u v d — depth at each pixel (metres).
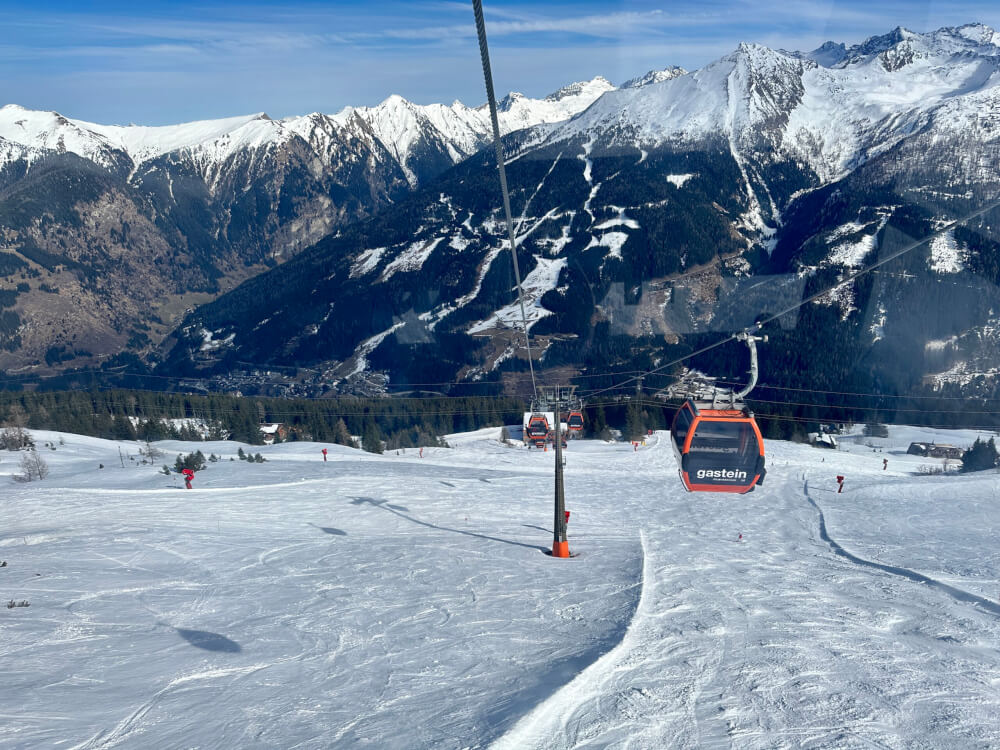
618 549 23.25
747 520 35.78
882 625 12.40
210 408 113.81
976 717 7.93
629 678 9.23
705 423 16.56
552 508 38.56
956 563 21.44
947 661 10.14
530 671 9.56
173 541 24.20
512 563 19.69
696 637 11.23
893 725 7.70
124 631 12.45
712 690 8.75
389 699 8.70
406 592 15.59
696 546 25.02
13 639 11.84
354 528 29.28
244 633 12.26
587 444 88.31
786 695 8.58
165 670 10.12
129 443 85.62
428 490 42.41
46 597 15.25
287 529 28.44
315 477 46.00
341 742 7.36
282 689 9.23
